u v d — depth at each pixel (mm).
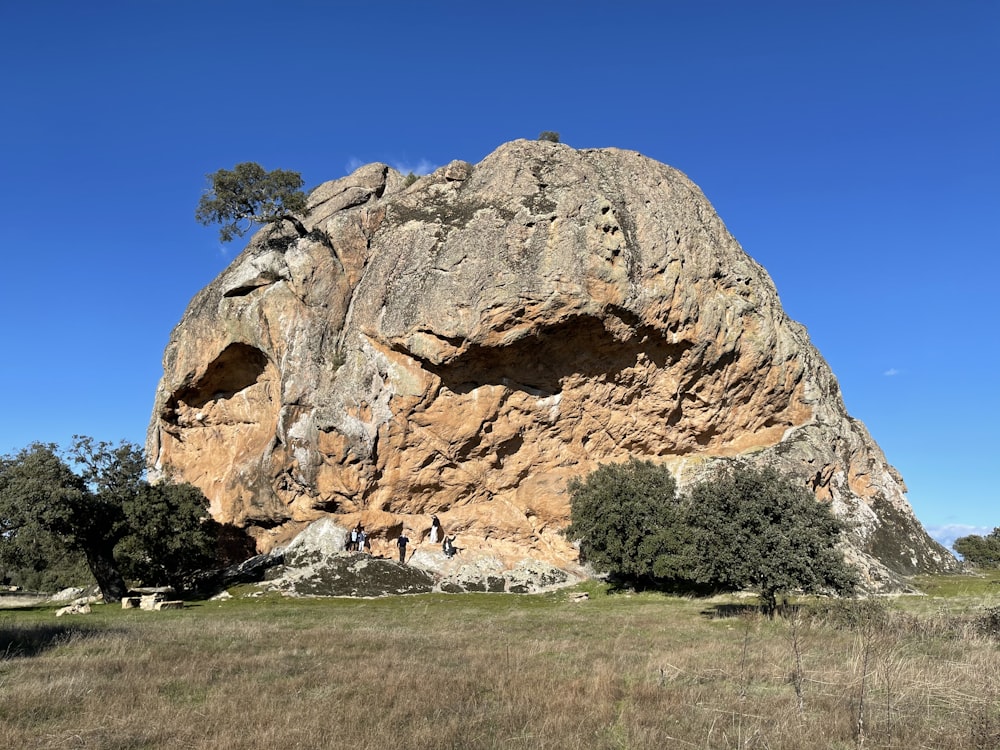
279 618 27234
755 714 10828
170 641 19219
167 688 13203
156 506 37000
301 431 42375
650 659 15727
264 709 11320
